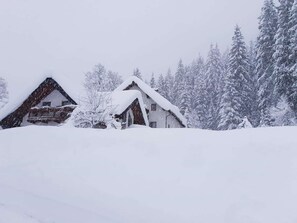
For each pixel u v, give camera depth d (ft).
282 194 15.33
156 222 15.33
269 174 17.10
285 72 95.40
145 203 17.58
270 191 15.81
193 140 23.86
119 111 79.20
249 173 17.75
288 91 96.17
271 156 18.54
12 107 88.99
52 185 21.91
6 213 16.58
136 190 19.24
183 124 131.23
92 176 22.43
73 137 31.42
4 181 23.72
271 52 112.78
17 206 17.78
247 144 20.67
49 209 17.26
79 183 21.72
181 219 15.49
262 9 120.06
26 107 93.04
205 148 21.85
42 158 28.25
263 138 20.95
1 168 27.81
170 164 21.26
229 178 17.89
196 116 174.19
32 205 17.94
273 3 119.44
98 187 20.59
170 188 18.62
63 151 28.63
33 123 93.09
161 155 22.74
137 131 29.37
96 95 68.28
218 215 15.28
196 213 15.81
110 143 27.35
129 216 16.12
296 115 95.96
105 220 15.61
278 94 102.42
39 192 20.59
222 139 22.79
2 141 36.17
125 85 125.29
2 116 88.89
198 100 177.78
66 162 25.99
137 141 26.14
